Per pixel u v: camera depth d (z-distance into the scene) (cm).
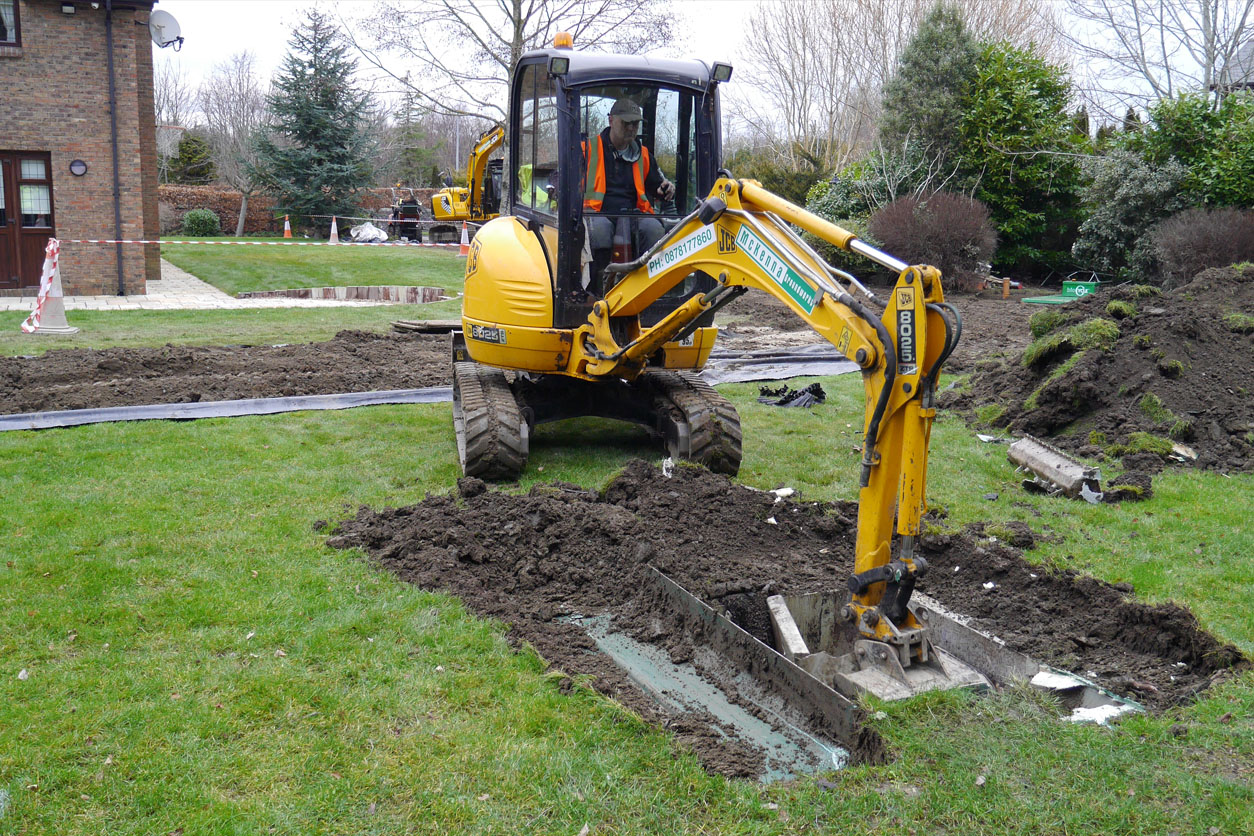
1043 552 549
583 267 653
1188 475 696
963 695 357
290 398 900
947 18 2234
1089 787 312
